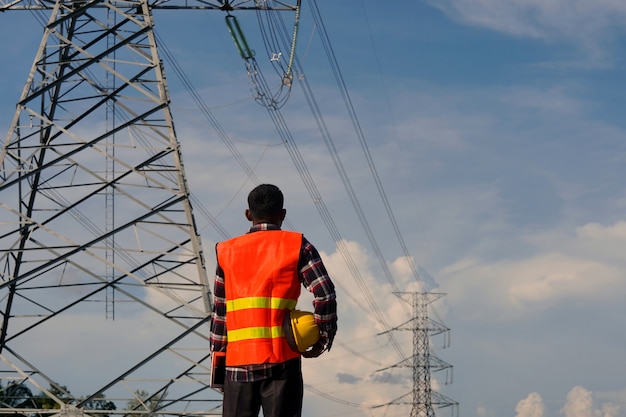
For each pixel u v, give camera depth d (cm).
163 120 3092
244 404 712
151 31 3189
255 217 737
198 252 2983
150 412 2830
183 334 2881
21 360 3008
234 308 716
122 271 2941
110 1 3294
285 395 709
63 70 3250
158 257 3072
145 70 3148
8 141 3067
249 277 714
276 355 704
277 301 709
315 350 722
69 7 3312
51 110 3250
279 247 715
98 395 2873
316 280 708
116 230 2958
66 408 2845
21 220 3066
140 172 3014
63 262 2953
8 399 2975
